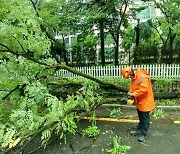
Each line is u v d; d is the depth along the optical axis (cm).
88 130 594
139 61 1225
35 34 591
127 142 550
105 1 1039
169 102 740
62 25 1076
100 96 695
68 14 1035
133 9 1135
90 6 1059
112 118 671
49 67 604
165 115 671
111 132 596
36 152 530
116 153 505
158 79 825
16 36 565
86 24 1069
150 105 534
